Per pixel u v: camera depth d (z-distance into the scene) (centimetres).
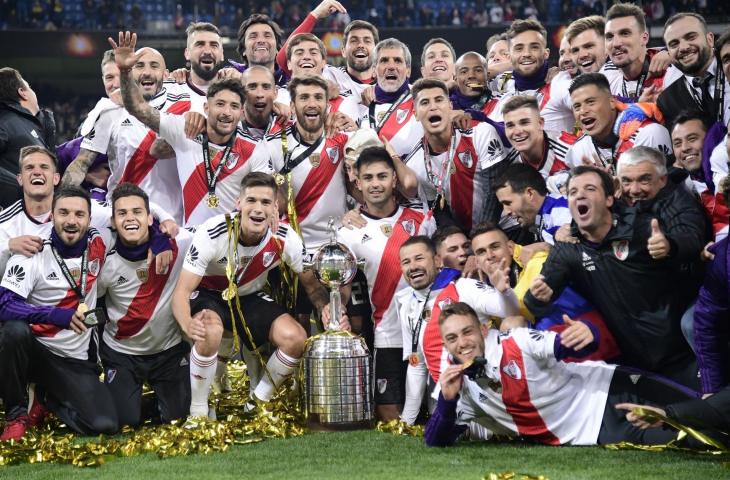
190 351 541
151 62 707
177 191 637
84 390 508
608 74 646
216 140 573
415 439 464
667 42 563
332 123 595
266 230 519
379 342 546
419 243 515
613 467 383
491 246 494
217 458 432
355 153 578
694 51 552
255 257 523
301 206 597
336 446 452
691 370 442
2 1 2144
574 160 546
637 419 400
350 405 506
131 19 2194
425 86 583
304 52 701
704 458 398
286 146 594
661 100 565
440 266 523
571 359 444
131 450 449
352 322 569
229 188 578
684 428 392
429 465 400
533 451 424
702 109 548
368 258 551
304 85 584
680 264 435
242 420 509
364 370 512
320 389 506
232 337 558
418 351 500
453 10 2177
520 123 543
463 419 443
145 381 540
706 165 476
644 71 624
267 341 533
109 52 735
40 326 509
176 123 572
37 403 527
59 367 510
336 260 519
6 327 492
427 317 500
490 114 663
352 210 571
